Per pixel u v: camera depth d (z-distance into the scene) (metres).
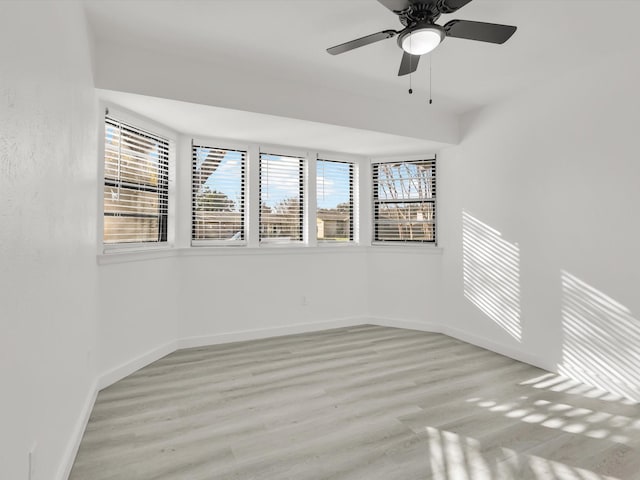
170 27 2.40
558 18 2.28
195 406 2.48
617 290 2.67
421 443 2.06
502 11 2.22
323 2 2.15
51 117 1.41
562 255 3.04
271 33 2.48
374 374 3.06
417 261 4.49
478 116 3.88
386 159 4.73
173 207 3.63
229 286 3.92
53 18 1.45
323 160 4.59
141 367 3.14
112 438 2.08
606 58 2.74
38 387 1.27
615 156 2.68
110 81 2.56
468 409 2.46
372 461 1.90
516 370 3.16
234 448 2.00
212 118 3.21
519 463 1.88
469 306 3.97
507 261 3.53
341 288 4.59
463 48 2.64
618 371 2.66
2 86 0.96
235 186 4.05
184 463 1.87
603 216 2.75
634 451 1.99
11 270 1.03
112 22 2.33
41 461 1.31
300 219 4.44
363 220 4.77
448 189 4.27
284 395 2.66
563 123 3.04
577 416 2.37
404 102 3.72
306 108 3.28
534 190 3.28
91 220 2.38
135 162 3.17
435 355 3.54
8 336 1.01
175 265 3.62
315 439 2.10
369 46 2.65
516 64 2.89
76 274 1.90
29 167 1.17
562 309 3.04
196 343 3.74
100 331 2.70
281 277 4.21
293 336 4.16
